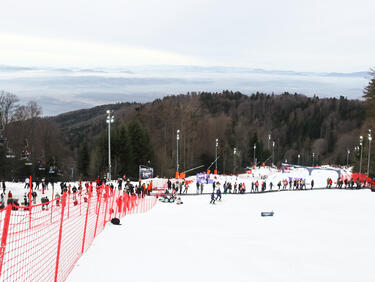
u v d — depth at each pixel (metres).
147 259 9.12
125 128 67.00
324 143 162.50
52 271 7.69
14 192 34.62
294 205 27.53
